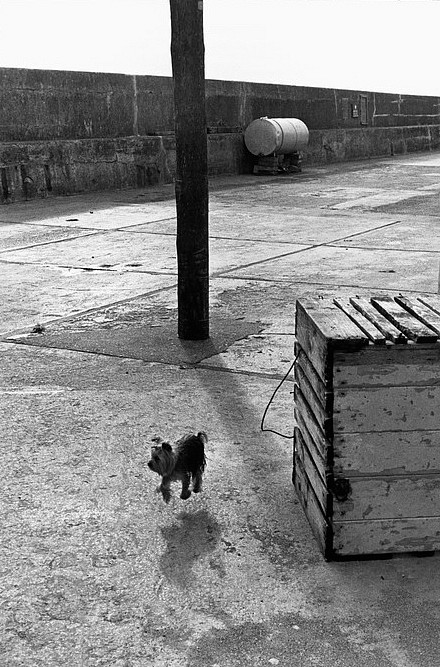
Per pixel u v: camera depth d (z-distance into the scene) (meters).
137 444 4.44
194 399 5.14
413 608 2.96
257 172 23.00
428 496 3.21
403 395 3.10
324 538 3.27
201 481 3.87
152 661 2.68
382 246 11.02
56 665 2.65
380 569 3.22
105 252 10.64
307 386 3.51
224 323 7.00
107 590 3.07
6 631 2.83
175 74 5.95
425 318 3.34
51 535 3.47
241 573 3.19
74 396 5.21
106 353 6.15
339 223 13.32
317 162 26.94
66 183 17.64
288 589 3.08
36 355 6.12
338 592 3.06
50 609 2.96
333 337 3.05
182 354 6.11
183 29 5.82
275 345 6.33
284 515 3.66
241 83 23.33
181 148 6.09
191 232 6.24
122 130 19.48
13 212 14.86
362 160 29.27
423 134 34.75
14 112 16.72
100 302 7.83
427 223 13.27
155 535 3.48
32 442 4.46
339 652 2.72
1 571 3.20
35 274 9.24
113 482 3.98
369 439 3.13
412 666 2.65
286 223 13.33
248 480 4.01
